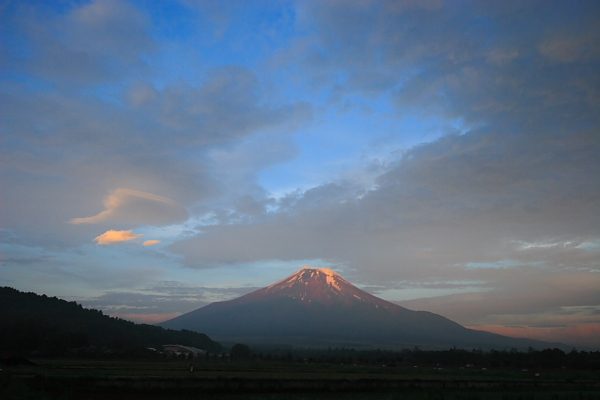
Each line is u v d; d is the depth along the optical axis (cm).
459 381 5772
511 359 12644
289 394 4169
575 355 12581
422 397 3847
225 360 12288
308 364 11012
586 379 7769
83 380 4388
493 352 14300
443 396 4144
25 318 13900
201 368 7681
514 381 6341
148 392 4031
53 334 12338
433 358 13775
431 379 6041
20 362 7019
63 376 4609
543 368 11244
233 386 4453
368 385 4981
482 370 10175
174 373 5909
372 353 19262
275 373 6662
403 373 7825
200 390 4216
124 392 3994
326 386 4691
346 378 5794
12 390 3384
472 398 3869
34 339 11769
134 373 5641
